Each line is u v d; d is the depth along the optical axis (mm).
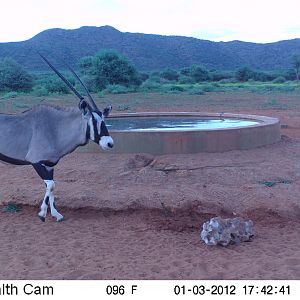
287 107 11492
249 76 36156
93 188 3697
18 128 3299
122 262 2654
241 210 3488
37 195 3619
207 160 4199
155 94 17906
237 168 4062
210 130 4398
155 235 3107
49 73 33688
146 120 6055
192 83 32375
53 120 3289
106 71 20953
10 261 2668
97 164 4109
